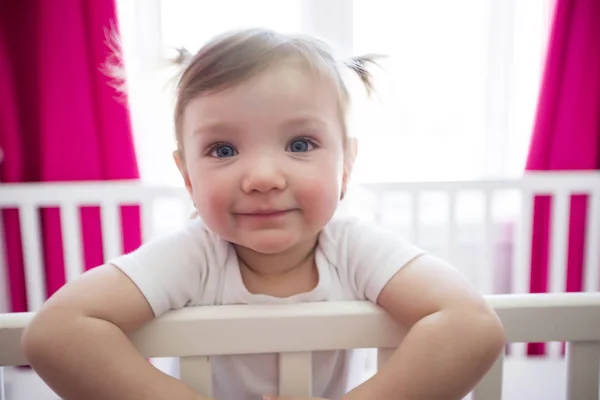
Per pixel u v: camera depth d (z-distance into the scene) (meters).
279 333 0.47
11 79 1.34
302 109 0.49
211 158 0.50
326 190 0.50
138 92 0.84
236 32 0.53
